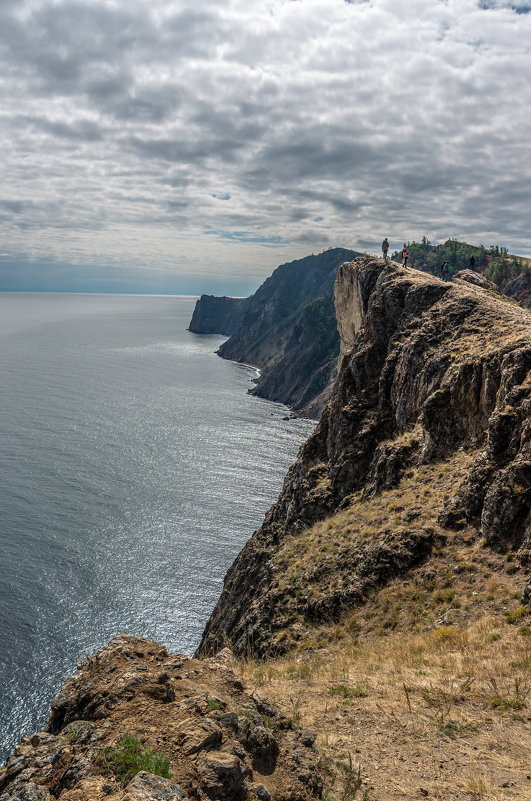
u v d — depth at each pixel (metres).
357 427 38.88
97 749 6.68
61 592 66.12
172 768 6.31
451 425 29.42
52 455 113.19
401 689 12.55
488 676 12.85
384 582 22.50
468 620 17.19
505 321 33.72
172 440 126.00
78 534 79.44
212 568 71.94
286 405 189.50
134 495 93.56
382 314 43.28
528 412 22.03
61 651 56.81
